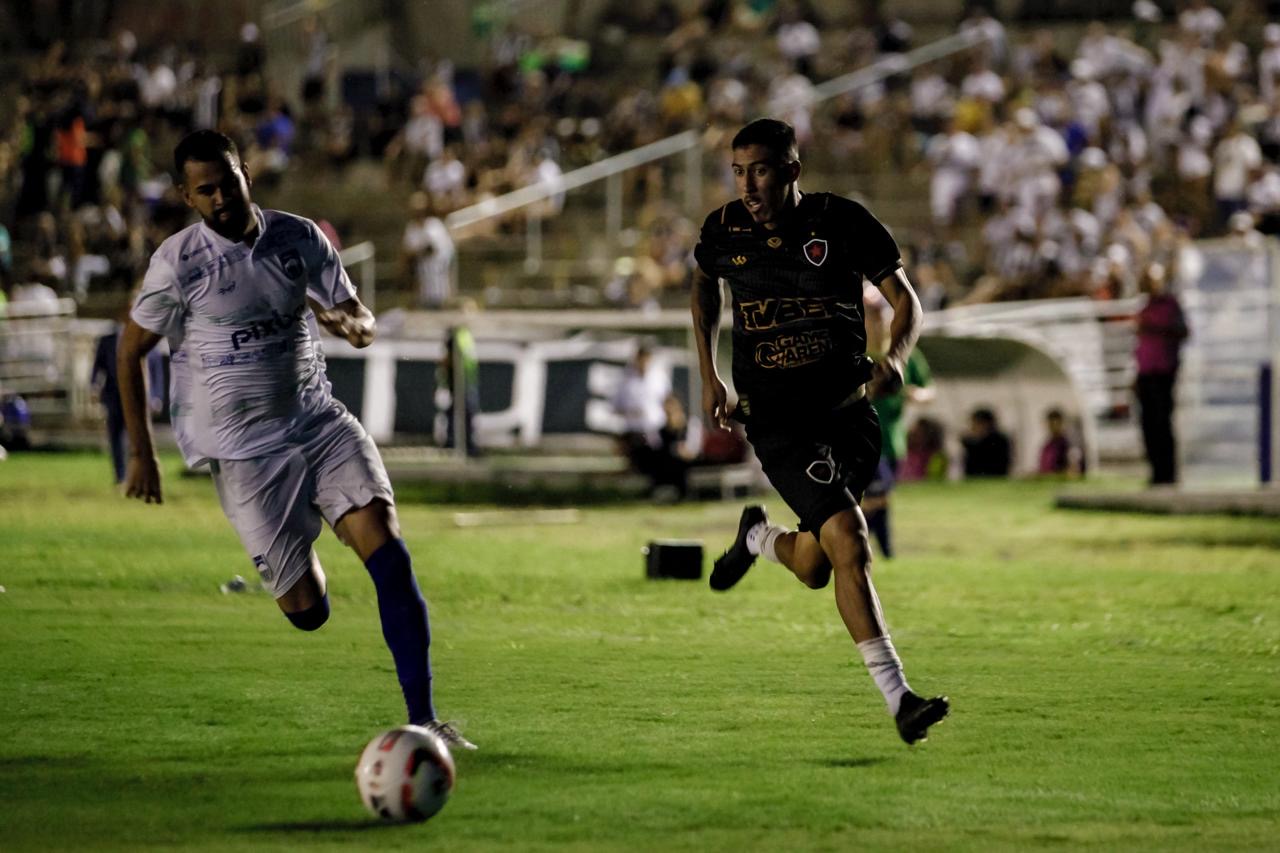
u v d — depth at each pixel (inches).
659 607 991.6
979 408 2193.7
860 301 625.3
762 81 3053.6
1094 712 689.0
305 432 622.2
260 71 3208.7
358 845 478.9
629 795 538.9
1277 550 1364.4
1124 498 1700.3
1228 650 860.6
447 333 2142.0
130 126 2901.1
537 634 882.1
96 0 3417.8
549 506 1732.3
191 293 609.6
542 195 2758.4
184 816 509.7
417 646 597.6
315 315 623.8
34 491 1712.6
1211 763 597.9
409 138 3009.4
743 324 625.6
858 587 597.0
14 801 525.7
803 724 654.5
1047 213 2519.7
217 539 1314.0
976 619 964.0
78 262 2726.4
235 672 749.9
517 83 3174.2
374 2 3430.1
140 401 620.4
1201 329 1876.2
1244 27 3100.4
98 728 633.0
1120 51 2849.4
